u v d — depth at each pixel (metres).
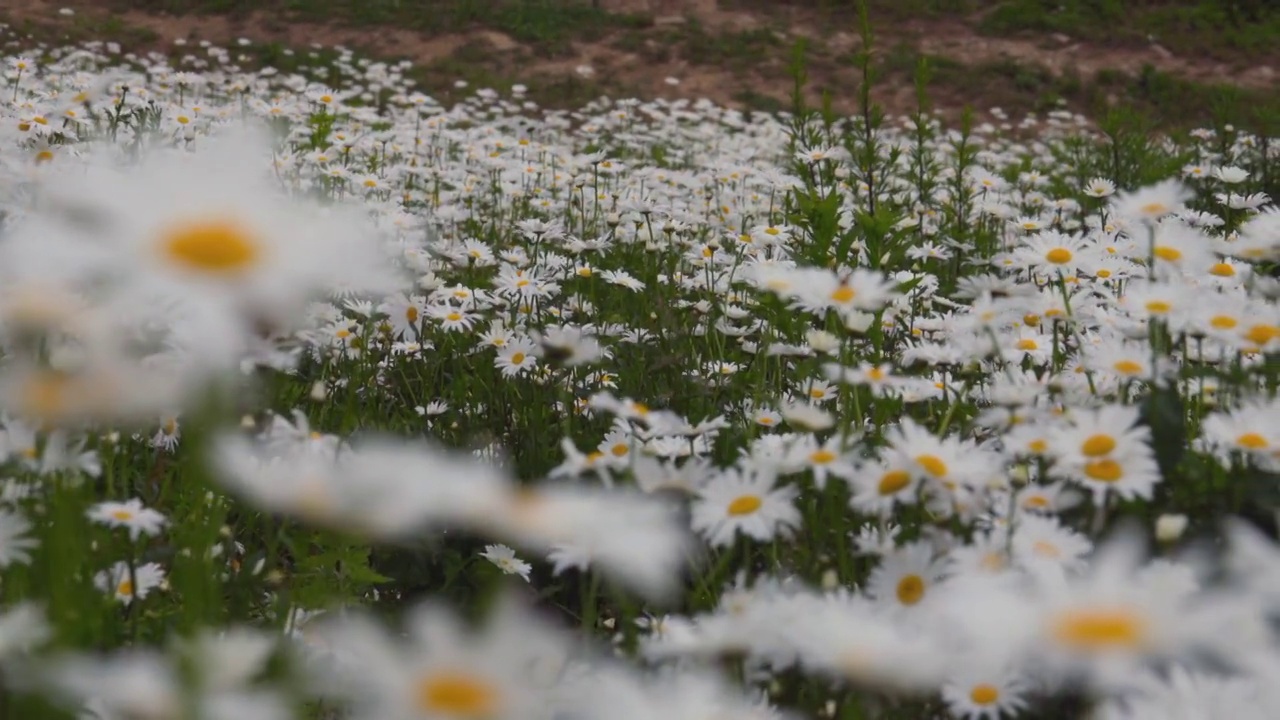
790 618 0.67
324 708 0.73
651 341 1.46
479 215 2.37
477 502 0.61
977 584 0.61
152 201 0.55
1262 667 0.59
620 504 0.63
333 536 0.82
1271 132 2.64
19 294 0.61
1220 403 0.89
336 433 1.05
